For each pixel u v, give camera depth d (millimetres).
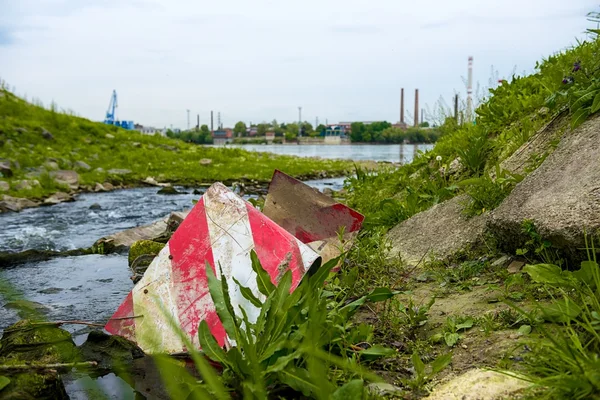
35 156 16141
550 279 2611
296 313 2352
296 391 2188
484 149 5914
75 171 15781
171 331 2906
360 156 36531
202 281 2988
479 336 2555
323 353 2062
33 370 2432
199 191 13805
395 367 2439
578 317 2336
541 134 4949
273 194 4363
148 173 17109
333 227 4246
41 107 23297
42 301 4285
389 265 4082
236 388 2148
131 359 2875
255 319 2736
